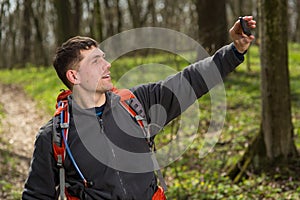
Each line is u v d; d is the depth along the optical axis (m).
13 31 39.91
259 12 6.92
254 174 7.21
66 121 2.65
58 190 2.80
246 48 2.76
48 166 2.70
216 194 6.77
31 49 41.22
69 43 2.70
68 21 20.72
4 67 45.41
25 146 11.55
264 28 6.86
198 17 16.56
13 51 39.84
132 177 2.64
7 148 10.73
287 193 6.49
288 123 7.13
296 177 6.87
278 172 7.00
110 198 2.62
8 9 34.69
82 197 2.66
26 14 38.56
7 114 16.02
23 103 18.81
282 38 6.82
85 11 38.06
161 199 2.75
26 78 27.86
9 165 9.30
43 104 17.39
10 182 8.37
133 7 36.88
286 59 6.95
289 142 7.16
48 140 2.68
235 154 8.63
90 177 2.64
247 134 9.80
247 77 16.92
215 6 16.22
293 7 44.28
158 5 37.50
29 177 2.74
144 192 2.67
